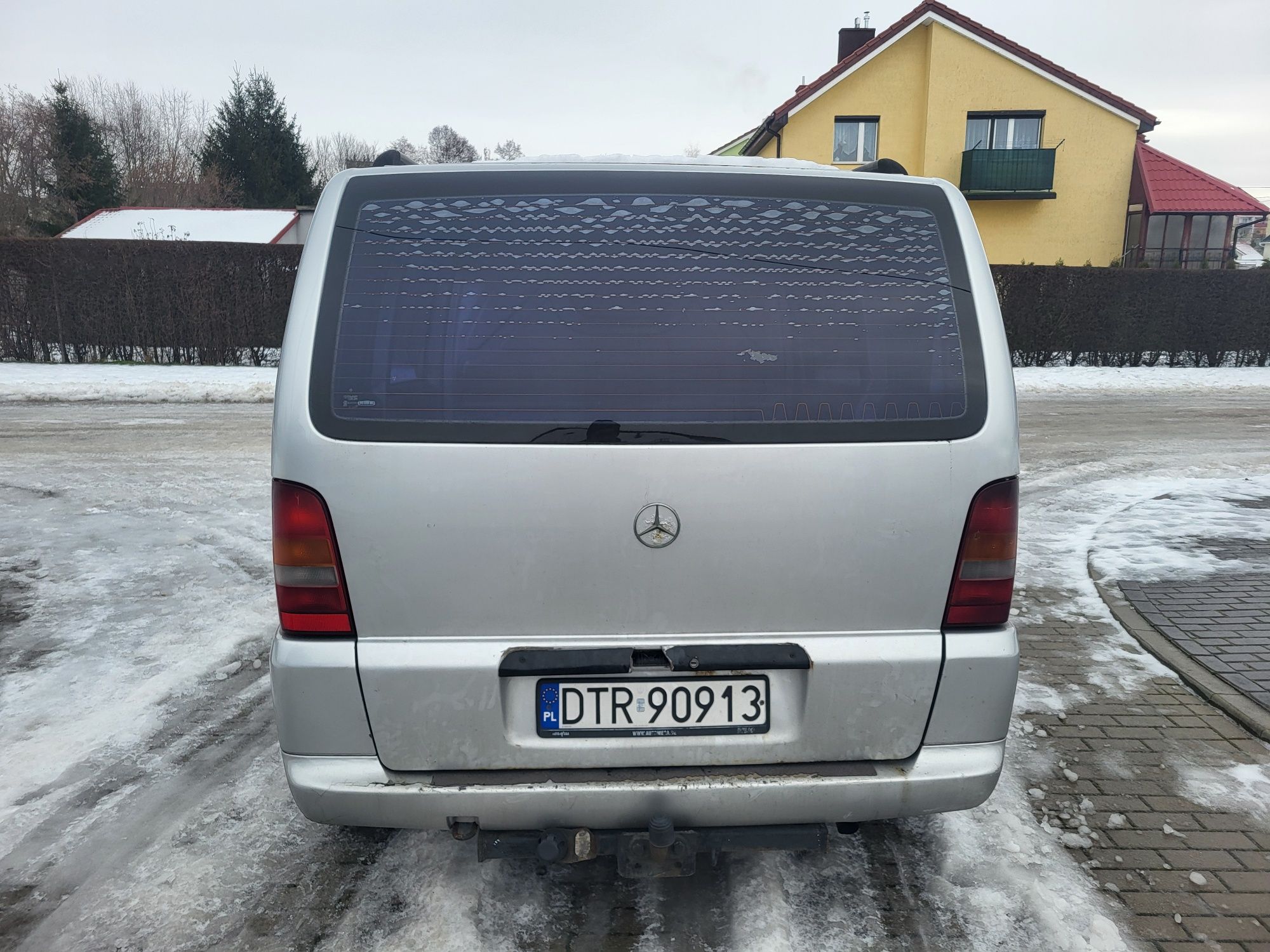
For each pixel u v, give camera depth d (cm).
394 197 214
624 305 205
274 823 289
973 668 208
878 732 208
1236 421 1327
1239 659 422
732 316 206
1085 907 247
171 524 681
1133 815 296
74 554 599
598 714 204
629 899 247
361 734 201
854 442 201
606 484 197
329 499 196
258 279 1858
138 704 378
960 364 209
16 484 820
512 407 199
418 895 249
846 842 276
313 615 199
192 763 330
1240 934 237
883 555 204
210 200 4906
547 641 201
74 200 4300
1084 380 1864
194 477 856
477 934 232
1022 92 2636
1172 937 235
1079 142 2680
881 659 205
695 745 205
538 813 201
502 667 200
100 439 1072
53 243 1797
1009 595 209
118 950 229
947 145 2661
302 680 199
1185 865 268
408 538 197
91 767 326
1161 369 2050
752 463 199
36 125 4284
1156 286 2048
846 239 214
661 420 200
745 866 262
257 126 5009
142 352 1866
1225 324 2056
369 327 203
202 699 385
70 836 282
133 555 598
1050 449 1085
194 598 512
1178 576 558
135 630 463
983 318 213
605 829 205
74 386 1503
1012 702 212
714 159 242
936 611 207
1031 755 339
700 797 201
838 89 2656
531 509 196
